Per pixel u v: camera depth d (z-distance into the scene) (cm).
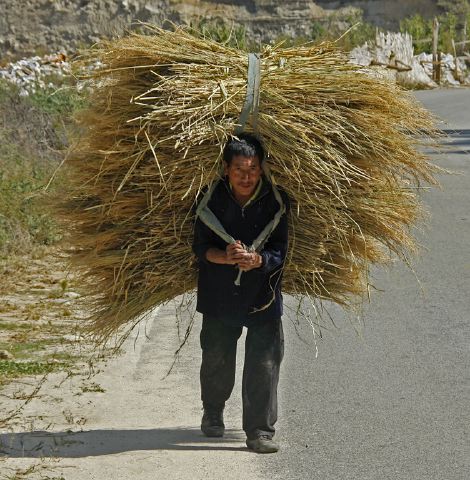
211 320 1217
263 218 1160
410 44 8456
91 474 1127
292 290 1273
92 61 1277
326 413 1354
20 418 1351
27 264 2384
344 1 11450
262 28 11050
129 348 1694
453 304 1919
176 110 1158
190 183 1167
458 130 4466
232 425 1322
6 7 11156
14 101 3450
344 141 1207
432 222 2678
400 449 1219
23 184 2703
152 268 1229
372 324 1800
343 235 1241
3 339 1756
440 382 1477
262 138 1171
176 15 10838
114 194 1203
